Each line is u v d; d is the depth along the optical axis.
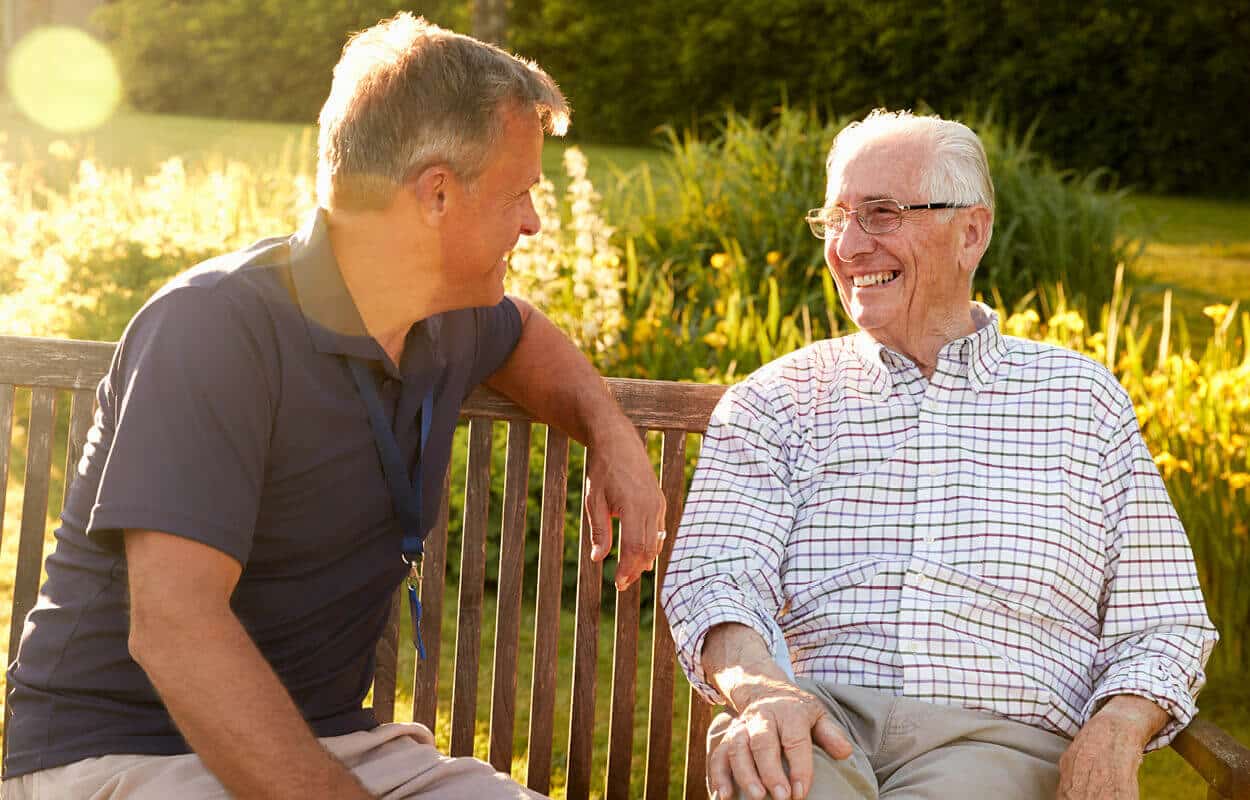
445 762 1.84
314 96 16.27
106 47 17.52
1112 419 2.14
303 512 1.69
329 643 1.78
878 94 14.42
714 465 2.21
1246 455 3.61
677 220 7.16
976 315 2.28
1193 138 13.98
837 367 2.26
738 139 7.62
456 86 1.64
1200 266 9.46
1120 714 1.89
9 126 13.92
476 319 1.97
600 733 3.28
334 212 1.68
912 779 1.91
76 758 1.66
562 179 11.00
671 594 2.12
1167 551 2.08
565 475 2.20
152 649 1.48
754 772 1.73
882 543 2.11
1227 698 3.38
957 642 2.03
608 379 2.24
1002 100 14.11
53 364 2.11
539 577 2.21
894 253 2.16
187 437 1.54
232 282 1.66
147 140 13.03
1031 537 2.06
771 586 2.12
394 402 1.78
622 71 14.98
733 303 5.04
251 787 1.45
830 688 2.02
